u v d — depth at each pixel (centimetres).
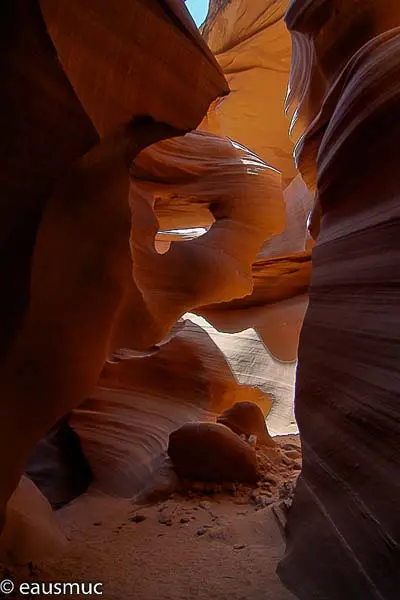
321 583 262
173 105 379
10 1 260
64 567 359
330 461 286
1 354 330
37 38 273
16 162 301
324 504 285
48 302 356
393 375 233
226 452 549
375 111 304
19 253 322
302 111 554
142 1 326
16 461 357
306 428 333
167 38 353
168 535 422
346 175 346
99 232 391
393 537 208
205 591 306
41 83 286
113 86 329
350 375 279
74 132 312
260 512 447
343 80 388
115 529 452
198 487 540
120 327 504
